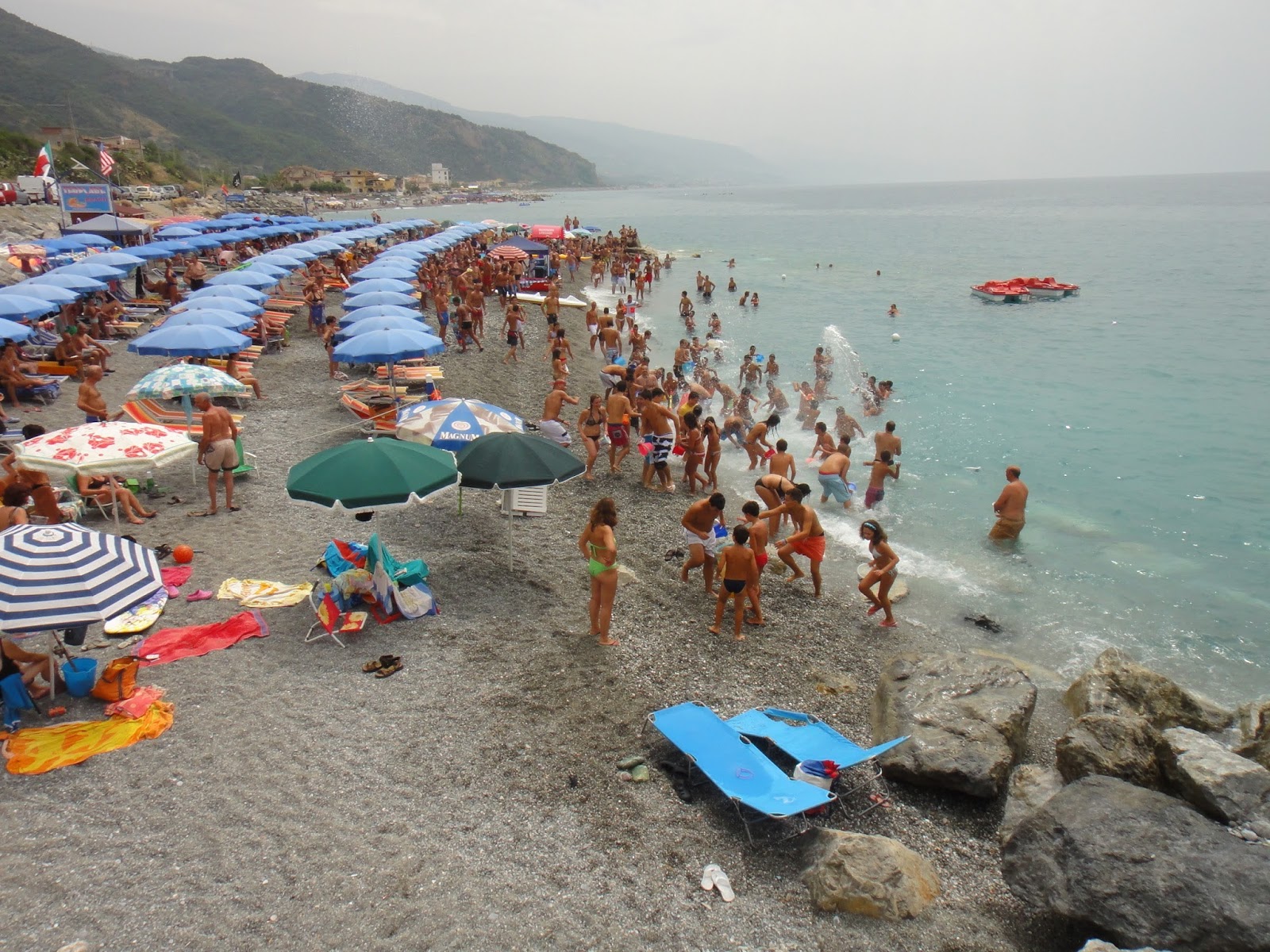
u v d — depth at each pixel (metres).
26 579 6.26
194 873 5.45
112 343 21.69
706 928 5.35
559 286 38.09
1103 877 5.11
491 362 22.58
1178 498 14.26
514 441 9.80
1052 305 34.75
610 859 5.91
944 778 6.89
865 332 29.55
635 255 51.03
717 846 6.16
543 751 7.07
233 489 11.91
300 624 8.78
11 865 5.40
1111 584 11.34
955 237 73.81
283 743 6.86
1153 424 18.27
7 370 15.49
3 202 42.44
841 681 8.86
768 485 12.05
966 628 10.27
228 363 17.86
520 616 9.46
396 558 10.64
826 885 5.62
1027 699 7.79
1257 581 11.38
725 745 6.84
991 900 5.84
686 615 10.02
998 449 16.89
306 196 127.69
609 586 8.70
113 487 10.44
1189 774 5.97
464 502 12.80
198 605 8.98
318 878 5.48
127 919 5.05
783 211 140.62
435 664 8.28
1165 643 9.92
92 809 5.95
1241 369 23.08
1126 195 196.88
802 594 10.98
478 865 5.73
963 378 22.77
